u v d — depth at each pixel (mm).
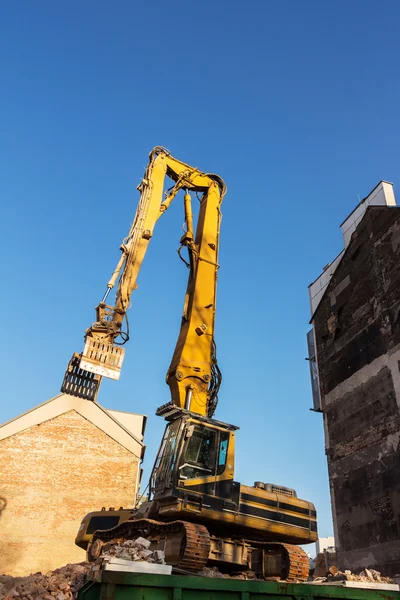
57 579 9156
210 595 6660
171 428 13086
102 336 15023
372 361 22953
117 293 15875
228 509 12023
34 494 26016
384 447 20969
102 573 6180
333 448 24375
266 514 12609
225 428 13086
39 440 27438
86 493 26859
